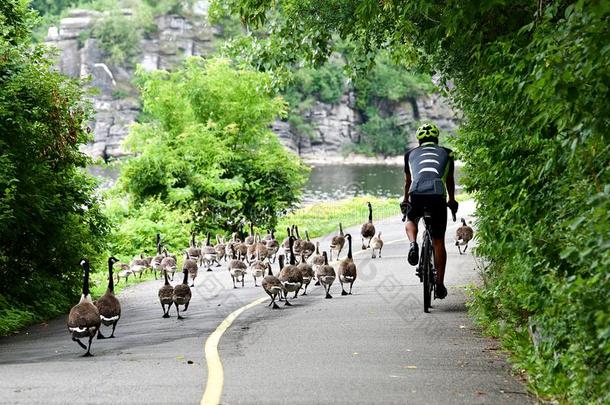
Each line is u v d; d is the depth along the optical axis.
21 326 28.56
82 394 13.94
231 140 71.19
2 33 32.72
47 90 31.95
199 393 13.80
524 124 17.34
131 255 58.72
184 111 73.50
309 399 13.22
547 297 15.03
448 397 13.44
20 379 15.81
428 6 20.95
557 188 15.60
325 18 32.00
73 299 35.12
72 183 35.28
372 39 34.25
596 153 13.59
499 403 13.13
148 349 20.22
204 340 21.11
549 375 14.21
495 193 19.73
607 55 12.37
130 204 68.12
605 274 11.71
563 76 12.70
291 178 72.62
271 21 33.91
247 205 71.12
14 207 30.34
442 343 19.38
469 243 50.88
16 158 30.89
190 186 69.06
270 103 73.81
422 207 23.14
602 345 11.67
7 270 31.61
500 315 21.19
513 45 18.31
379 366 16.36
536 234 15.30
